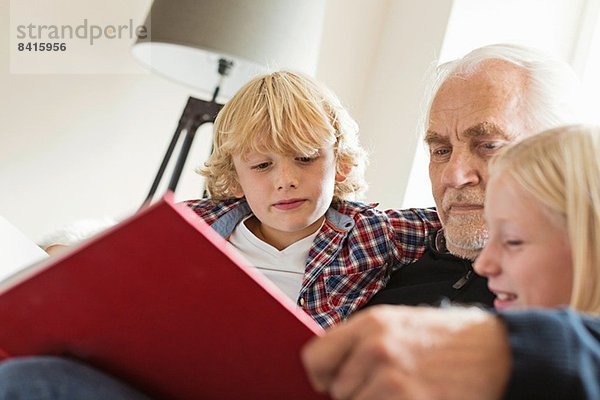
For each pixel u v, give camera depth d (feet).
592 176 2.05
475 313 1.46
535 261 2.03
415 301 3.95
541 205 2.05
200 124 6.25
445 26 6.80
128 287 1.72
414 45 7.27
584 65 6.77
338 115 4.93
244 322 1.71
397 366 1.31
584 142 2.13
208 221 4.94
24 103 6.63
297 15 6.00
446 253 4.20
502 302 2.25
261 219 4.65
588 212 1.99
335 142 4.83
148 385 1.86
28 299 1.75
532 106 3.87
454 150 3.91
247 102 4.79
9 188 6.69
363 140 7.77
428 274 4.20
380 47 7.85
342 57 7.86
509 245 2.13
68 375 1.68
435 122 4.03
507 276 2.12
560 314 1.46
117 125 7.00
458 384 1.33
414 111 7.07
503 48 4.10
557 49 6.93
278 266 4.66
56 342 1.80
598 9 6.75
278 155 4.52
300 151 4.50
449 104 3.96
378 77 7.80
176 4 5.84
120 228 1.66
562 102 3.93
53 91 6.71
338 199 4.99
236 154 4.68
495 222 2.16
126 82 6.97
